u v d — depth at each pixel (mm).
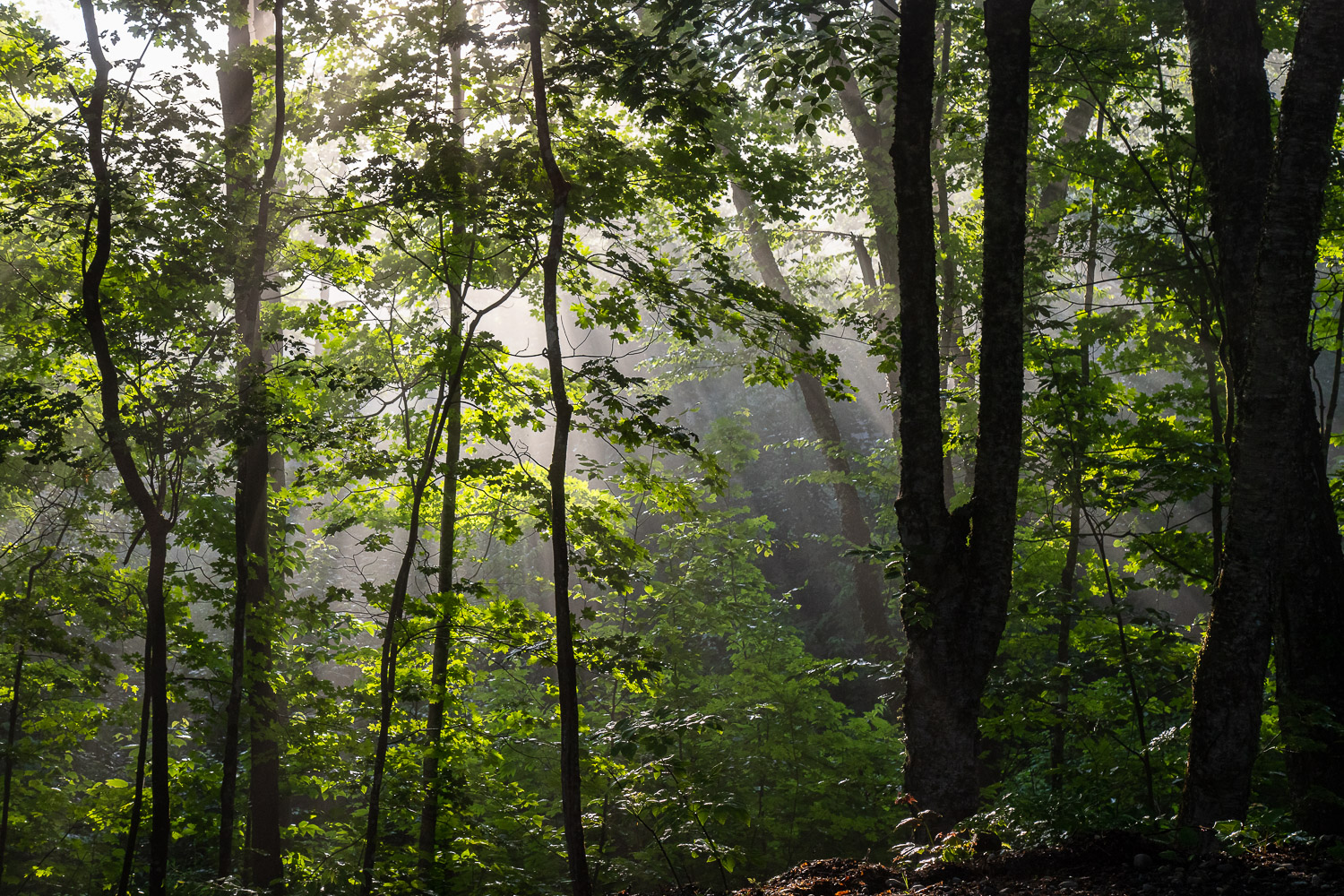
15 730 8188
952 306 11422
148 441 6586
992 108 6941
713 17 7160
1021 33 6895
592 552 8430
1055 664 7660
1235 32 7246
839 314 9477
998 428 6844
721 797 5672
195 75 6488
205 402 6793
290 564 9867
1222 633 5648
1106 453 8336
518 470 8078
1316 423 7262
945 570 6812
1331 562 7062
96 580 8039
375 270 8820
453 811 8234
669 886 6059
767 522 13164
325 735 8141
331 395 9422
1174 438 8312
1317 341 9500
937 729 6656
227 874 6738
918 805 6547
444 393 8172
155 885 6277
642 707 11586
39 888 8602
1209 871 4414
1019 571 9344
